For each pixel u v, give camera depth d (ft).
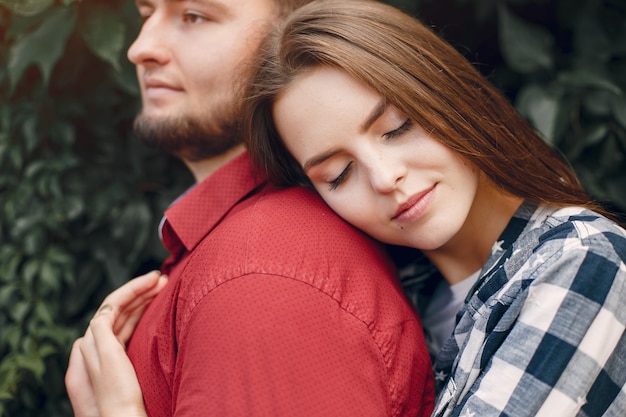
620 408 3.08
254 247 3.05
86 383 3.59
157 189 5.76
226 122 4.21
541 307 3.02
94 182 5.64
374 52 3.28
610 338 3.00
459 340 3.44
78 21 4.98
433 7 5.74
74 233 5.65
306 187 3.74
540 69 5.20
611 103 4.96
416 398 3.29
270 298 2.90
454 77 3.51
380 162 3.24
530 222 3.48
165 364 3.21
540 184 3.53
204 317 2.93
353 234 3.45
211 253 3.15
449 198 3.38
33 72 5.58
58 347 5.65
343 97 3.24
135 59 4.26
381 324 3.12
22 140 5.60
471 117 3.48
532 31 5.13
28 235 5.48
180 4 4.16
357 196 3.37
